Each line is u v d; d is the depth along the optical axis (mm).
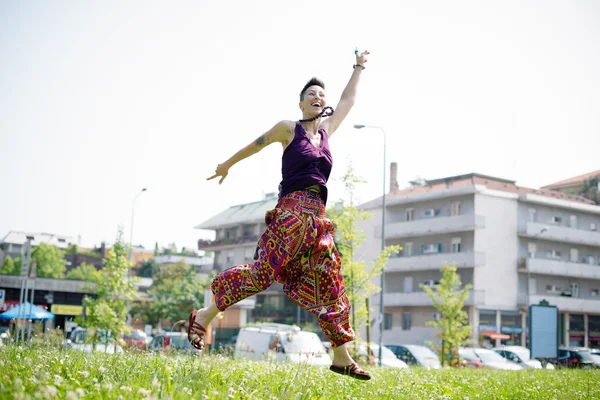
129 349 7656
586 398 7637
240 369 6648
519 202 56938
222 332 49312
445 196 56094
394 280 59781
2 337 8211
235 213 77000
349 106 5531
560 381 10766
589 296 60500
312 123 5207
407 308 57719
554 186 77062
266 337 21453
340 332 4910
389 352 30641
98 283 22875
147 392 3578
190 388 4234
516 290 55750
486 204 55188
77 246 117812
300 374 6465
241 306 63938
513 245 56188
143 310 63156
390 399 5672
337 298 4938
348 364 5066
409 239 59312
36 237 122250
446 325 32938
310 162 4945
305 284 4930
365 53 5766
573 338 59625
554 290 58281
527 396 7594
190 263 104438
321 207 4977
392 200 60344
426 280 57156
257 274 4887
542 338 28797
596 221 62125
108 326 21000
